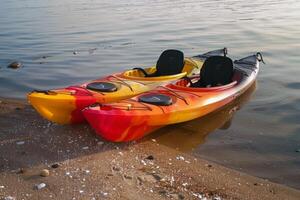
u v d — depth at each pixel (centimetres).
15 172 308
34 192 279
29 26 1045
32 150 347
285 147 377
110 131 350
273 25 933
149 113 363
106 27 999
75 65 670
